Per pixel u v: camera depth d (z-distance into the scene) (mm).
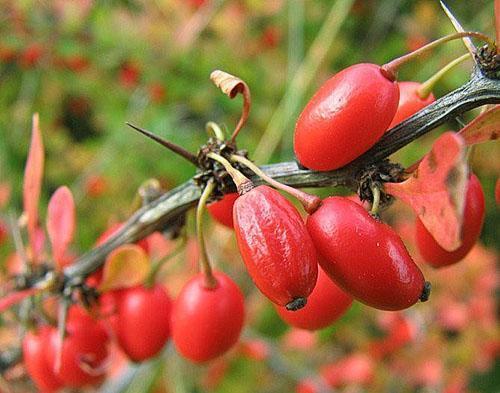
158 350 86
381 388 170
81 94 246
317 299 72
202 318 77
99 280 88
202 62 219
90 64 231
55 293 85
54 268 87
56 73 236
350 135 62
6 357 100
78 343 88
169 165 213
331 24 194
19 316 94
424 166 56
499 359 200
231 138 70
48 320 88
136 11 232
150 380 163
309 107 64
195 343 78
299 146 65
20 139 240
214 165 70
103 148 227
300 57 213
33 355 90
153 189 85
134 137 214
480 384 199
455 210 53
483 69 64
